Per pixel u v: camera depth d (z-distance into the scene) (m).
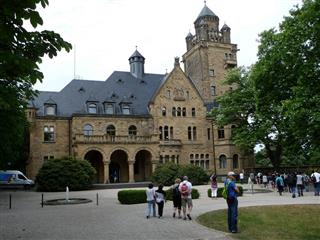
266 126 42.59
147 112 59.50
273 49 32.66
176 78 61.47
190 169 48.91
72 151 53.12
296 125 27.95
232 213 15.38
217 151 61.50
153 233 14.70
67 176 41.88
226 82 51.69
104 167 50.91
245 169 59.47
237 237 14.23
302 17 28.09
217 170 61.06
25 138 51.25
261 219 19.31
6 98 9.43
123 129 57.06
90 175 43.59
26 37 7.99
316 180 30.95
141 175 57.25
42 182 41.78
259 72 34.03
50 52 8.65
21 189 46.47
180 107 60.84
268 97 35.03
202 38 70.00
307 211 21.45
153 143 54.12
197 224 16.94
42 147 53.72
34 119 53.19
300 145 36.31
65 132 55.28
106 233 14.85
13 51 8.24
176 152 58.84
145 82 64.50
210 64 69.44
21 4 7.21
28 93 14.98
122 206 25.48
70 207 25.28
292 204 23.80
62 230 15.73
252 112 49.03
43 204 27.12
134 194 27.33
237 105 49.50
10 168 51.44
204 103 62.66
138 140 53.38
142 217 19.48
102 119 56.00
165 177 47.44
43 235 14.57
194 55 71.94
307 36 28.42
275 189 38.97
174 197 19.06
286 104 28.08
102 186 45.62
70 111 56.34
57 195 36.06
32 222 18.22
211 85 68.62
